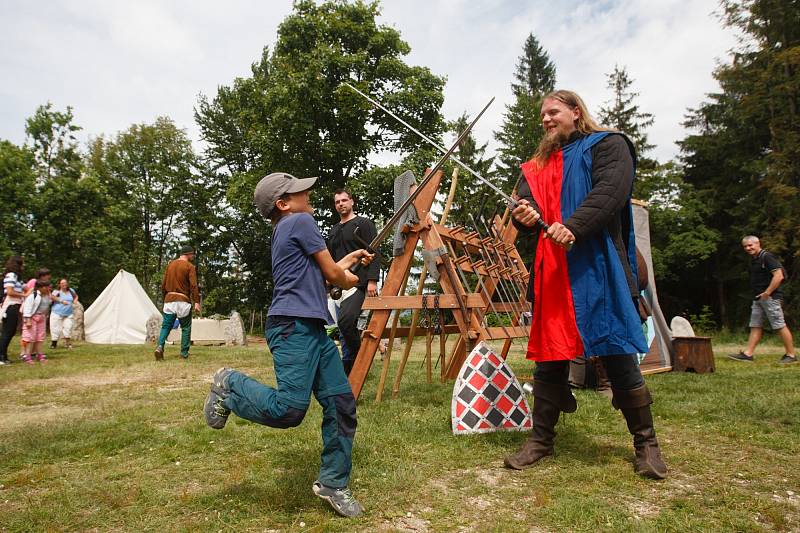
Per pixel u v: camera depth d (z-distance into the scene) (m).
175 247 36.31
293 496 2.45
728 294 27.45
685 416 3.90
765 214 21.47
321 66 21.09
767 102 20.88
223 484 2.68
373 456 3.04
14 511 2.38
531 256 24.69
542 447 2.94
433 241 4.52
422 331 5.57
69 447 3.35
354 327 4.98
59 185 28.38
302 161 23.06
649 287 6.84
